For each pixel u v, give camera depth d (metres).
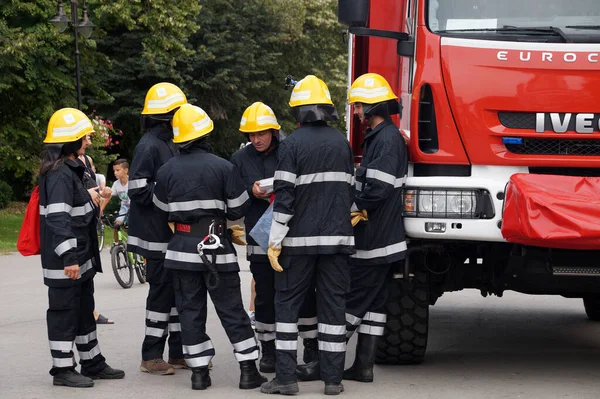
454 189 8.14
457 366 9.24
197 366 8.24
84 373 8.70
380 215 8.22
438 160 8.27
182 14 37.44
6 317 12.49
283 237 7.90
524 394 7.96
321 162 7.93
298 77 52.50
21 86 29.53
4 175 38.00
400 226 8.26
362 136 10.98
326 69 54.22
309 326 8.87
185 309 8.31
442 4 8.42
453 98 8.23
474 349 10.34
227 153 47.56
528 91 8.12
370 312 8.48
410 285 8.94
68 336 8.43
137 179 8.66
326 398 7.86
